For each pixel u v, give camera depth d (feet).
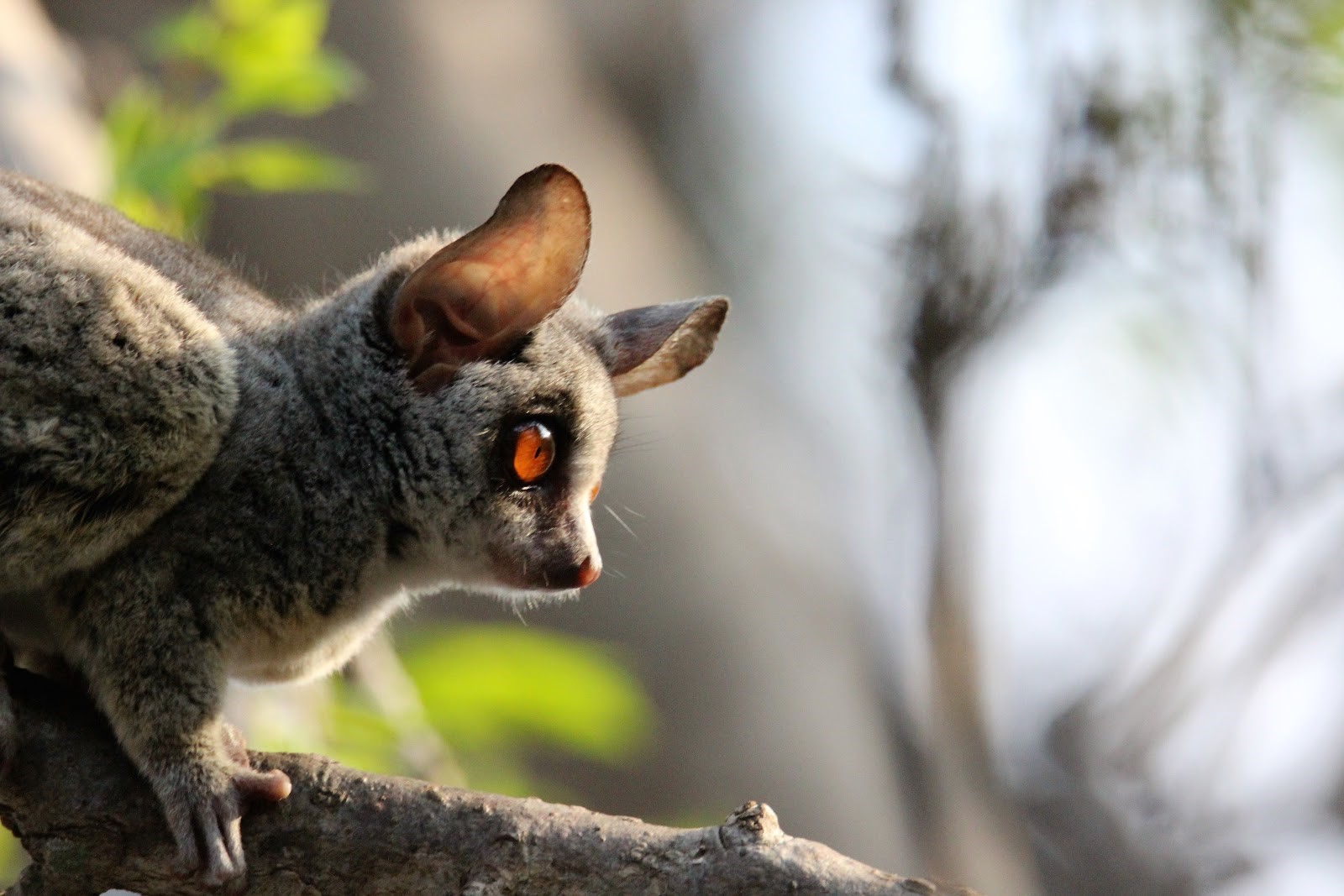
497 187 43.65
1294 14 39.73
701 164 56.03
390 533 23.63
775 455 48.55
